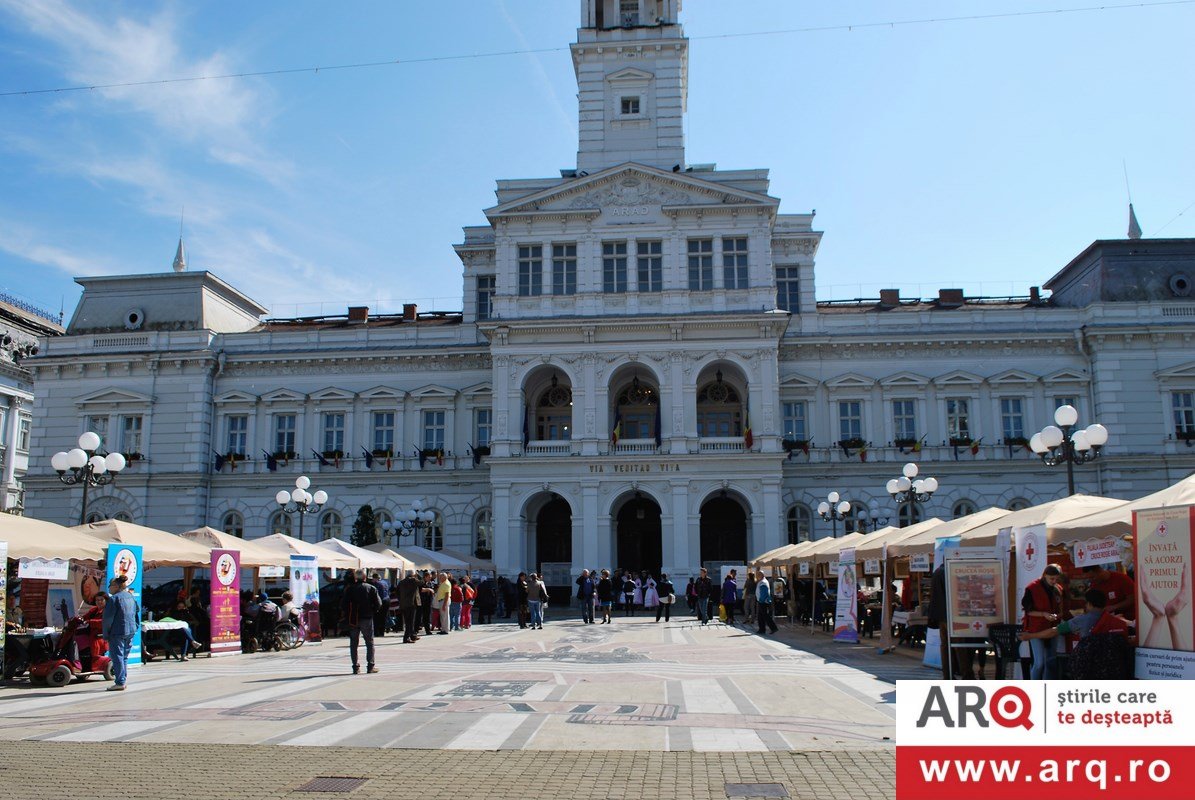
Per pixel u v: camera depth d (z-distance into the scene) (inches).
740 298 2161.7
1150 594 535.2
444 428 2369.6
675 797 415.8
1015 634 687.7
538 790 428.8
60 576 1000.2
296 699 720.3
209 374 2412.6
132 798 414.3
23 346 3009.4
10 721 625.9
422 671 921.5
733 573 1747.0
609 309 2186.3
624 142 2390.5
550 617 1913.1
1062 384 2257.6
